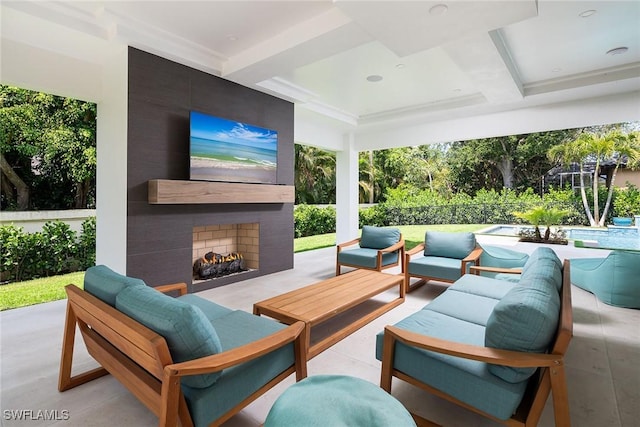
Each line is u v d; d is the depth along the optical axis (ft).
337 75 14.70
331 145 23.63
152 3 9.36
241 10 9.73
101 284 5.84
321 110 19.29
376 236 16.25
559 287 6.19
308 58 11.60
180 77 12.30
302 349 5.90
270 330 6.33
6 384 6.73
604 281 11.57
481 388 4.82
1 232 15.44
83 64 11.80
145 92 11.30
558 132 40.19
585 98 16.07
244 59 12.39
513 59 12.89
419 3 7.75
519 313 4.62
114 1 9.29
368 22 8.62
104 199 11.98
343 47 10.82
